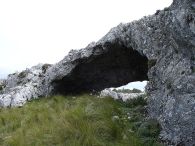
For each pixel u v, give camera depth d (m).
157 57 13.71
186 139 10.62
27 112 16.22
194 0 11.10
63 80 19.78
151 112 13.02
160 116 12.19
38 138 12.16
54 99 18.22
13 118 15.62
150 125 12.20
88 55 17.97
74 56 18.75
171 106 11.67
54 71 20.03
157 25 14.17
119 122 12.76
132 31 15.54
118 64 18.00
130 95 19.64
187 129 10.66
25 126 13.84
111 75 18.83
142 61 17.19
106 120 12.56
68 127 12.09
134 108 14.65
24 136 12.65
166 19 13.09
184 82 11.44
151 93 13.40
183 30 11.41
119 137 11.75
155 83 13.30
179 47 12.20
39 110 15.94
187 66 11.72
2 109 18.84
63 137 11.80
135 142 11.18
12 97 20.12
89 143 11.27
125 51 17.00
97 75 19.05
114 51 17.22
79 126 12.15
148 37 14.47
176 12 11.77
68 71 19.14
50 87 20.27
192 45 11.30
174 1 12.29
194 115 10.59
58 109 15.52
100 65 18.38
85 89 20.38
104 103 15.13
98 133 11.88
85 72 19.05
